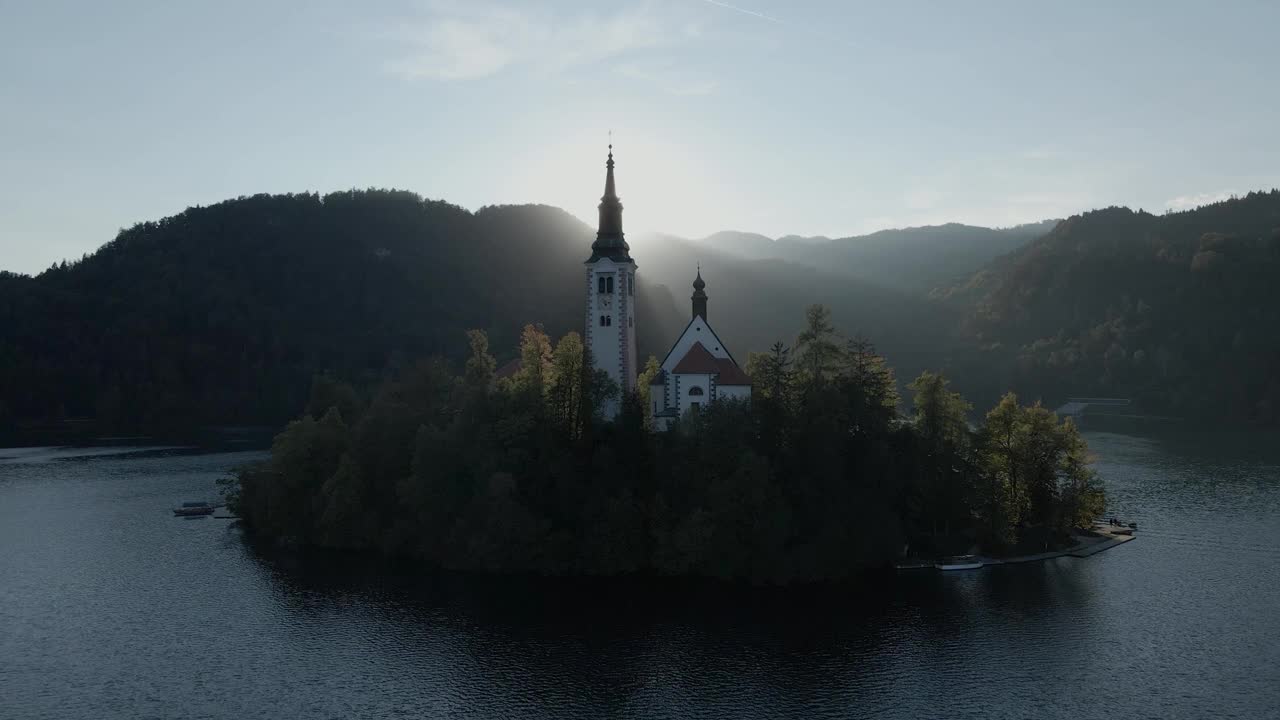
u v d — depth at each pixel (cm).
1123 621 10044
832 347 12962
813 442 11569
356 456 13462
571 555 11844
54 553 13275
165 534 14488
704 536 11069
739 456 11444
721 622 10069
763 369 12731
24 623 10262
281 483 13900
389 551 12838
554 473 11962
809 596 10912
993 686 8444
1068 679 8575
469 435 12631
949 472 12662
